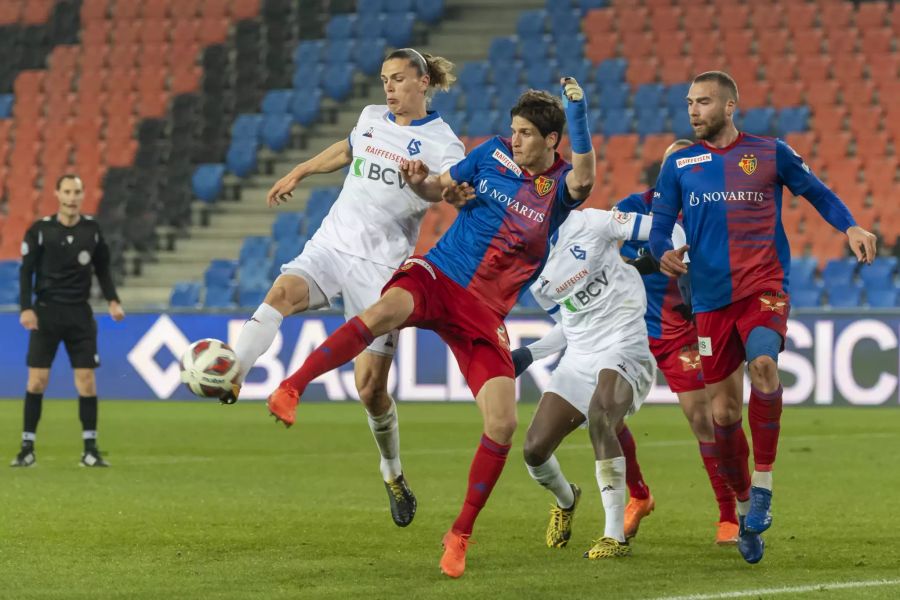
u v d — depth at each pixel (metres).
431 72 26.06
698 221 23.45
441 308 21.70
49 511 29.31
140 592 19.55
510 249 21.69
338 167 26.75
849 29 93.12
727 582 20.52
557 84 92.88
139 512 29.27
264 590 19.75
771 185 23.39
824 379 62.38
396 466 26.25
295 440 49.28
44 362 39.81
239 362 21.09
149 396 68.81
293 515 28.95
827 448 45.22
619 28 96.56
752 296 23.09
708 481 35.84
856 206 81.38
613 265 24.17
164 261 84.75
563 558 23.14
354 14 100.75
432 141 25.53
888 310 61.62
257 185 90.62
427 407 65.50
